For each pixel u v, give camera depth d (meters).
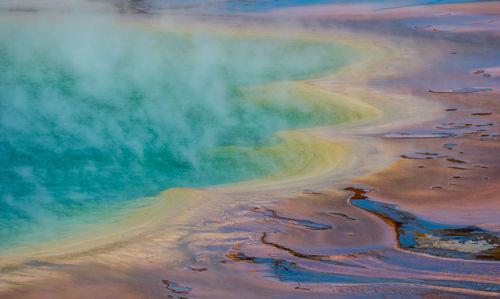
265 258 2.95
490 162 4.96
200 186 5.07
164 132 6.89
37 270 2.84
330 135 6.28
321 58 11.09
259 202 4.07
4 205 4.54
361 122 6.83
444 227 3.46
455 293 2.49
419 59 10.64
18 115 7.50
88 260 2.98
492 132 6.04
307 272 2.77
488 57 10.62
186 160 5.78
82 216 4.23
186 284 2.62
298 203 4.00
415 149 5.48
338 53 11.50
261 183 4.89
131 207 4.44
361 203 3.98
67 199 4.68
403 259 2.94
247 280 2.66
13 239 3.72
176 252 3.07
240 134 6.82
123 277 2.71
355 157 5.31
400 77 9.27
